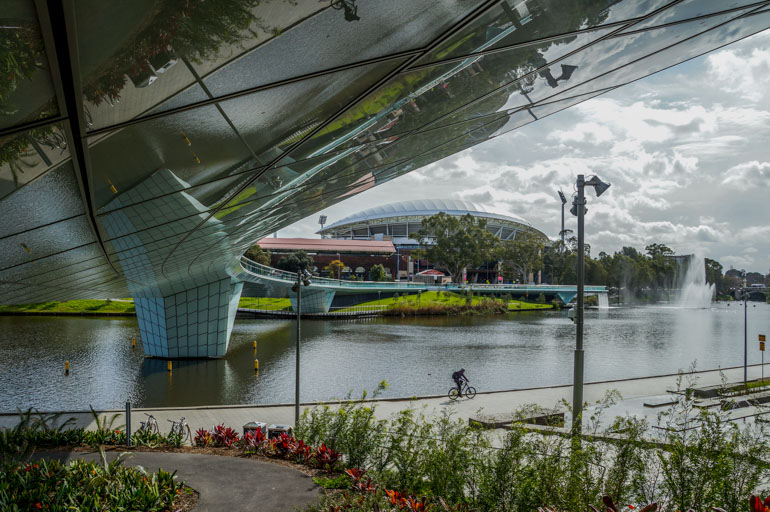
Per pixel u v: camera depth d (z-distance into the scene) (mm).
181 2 2768
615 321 78938
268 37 3496
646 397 21453
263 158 6906
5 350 39594
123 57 3164
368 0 3363
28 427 11789
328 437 10672
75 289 17469
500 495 6949
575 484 6461
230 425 16875
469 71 5734
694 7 5152
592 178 14273
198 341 36781
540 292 117250
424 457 8430
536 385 29172
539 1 4129
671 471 6719
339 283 78312
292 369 33125
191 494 8586
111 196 6559
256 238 23125
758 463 6438
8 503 7070
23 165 4414
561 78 6934
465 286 103000
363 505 6711
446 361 36844
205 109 4508
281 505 8094
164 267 19781
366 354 39812
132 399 24938
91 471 8289
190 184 7121
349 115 6121
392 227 165000
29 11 2473
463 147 10789
